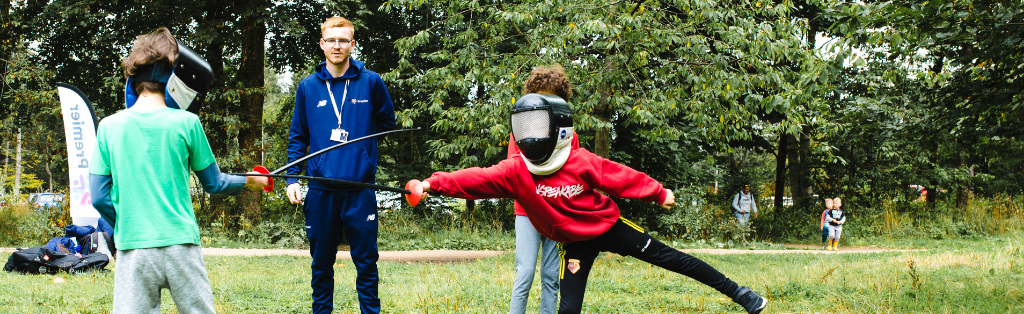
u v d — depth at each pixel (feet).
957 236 56.70
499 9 30.40
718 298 18.15
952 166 62.44
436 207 52.60
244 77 47.83
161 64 8.13
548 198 9.69
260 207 47.83
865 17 14.76
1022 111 19.29
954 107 21.36
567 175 9.71
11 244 41.86
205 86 8.59
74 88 29.94
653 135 29.40
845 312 15.53
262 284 20.85
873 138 37.50
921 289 18.63
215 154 47.34
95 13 42.98
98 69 49.03
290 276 24.21
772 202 71.46
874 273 23.49
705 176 62.90
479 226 49.11
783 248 48.91
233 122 44.78
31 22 44.06
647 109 27.96
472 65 30.48
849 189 62.80
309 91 12.46
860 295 18.03
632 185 10.05
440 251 40.65
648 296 18.65
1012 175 71.10
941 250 41.16
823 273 24.06
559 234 9.90
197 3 42.80
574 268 10.18
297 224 45.11
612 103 28.99
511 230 51.34
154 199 7.78
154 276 7.75
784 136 61.98
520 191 9.68
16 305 15.76
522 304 11.84
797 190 67.15
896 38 14.65
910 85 31.65
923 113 26.58
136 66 8.06
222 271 26.61
